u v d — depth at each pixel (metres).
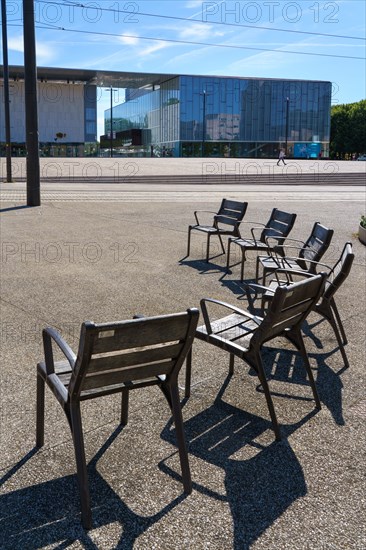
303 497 3.10
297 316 4.11
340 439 3.74
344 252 5.36
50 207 17.00
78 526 2.83
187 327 3.09
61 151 80.12
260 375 3.74
